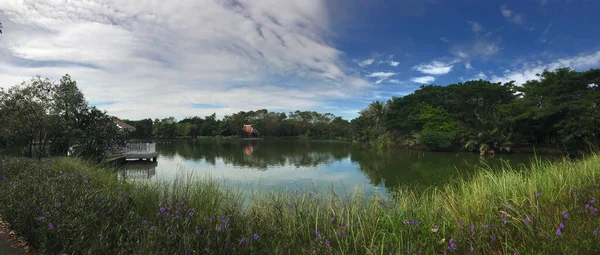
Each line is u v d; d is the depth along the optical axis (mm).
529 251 2395
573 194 3371
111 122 16516
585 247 2230
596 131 22016
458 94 40125
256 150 41000
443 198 4586
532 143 32250
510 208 3156
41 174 5672
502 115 33219
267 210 4000
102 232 2641
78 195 3883
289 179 14938
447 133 34906
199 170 19156
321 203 4430
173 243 2467
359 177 15961
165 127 85062
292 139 88875
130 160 25281
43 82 13664
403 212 3633
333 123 95875
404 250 2621
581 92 25750
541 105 28906
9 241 3312
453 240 2658
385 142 43688
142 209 4043
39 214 3188
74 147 14977
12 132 12398
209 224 2854
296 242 2924
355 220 3439
